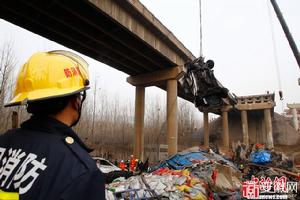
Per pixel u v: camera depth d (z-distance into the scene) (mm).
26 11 17922
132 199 7777
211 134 67125
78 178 1365
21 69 1896
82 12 18000
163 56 25141
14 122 8938
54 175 1381
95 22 19047
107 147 46438
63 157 1448
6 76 23766
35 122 1675
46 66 1781
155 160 34156
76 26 19516
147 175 9820
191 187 8750
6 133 1784
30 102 1694
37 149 1501
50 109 1704
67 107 1780
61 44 22781
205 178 10000
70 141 1568
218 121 69500
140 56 25641
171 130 27031
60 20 18594
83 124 42844
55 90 1718
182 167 11539
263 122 62844
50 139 1548
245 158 18312
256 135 62531
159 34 23562
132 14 20359
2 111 24000
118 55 25703
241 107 52656
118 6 19047
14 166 1490
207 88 10758
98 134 49000
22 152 1532
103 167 17281
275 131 64312
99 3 17359
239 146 22156
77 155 1481
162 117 60188
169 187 8531
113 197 7578
